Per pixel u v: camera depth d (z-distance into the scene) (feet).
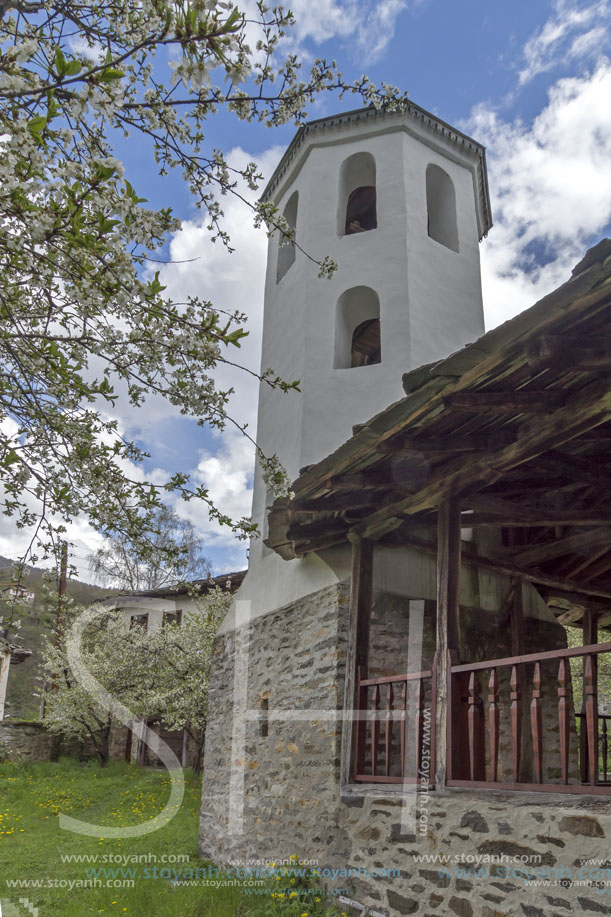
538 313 9.89
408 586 20.58
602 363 10.34
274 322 31.65
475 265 31.40
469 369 11.33
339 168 31.60
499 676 21.53
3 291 8.79
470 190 33.22
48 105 6.91
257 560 27.12
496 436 14.24
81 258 7.81
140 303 8.36
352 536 19.21
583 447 15.08
